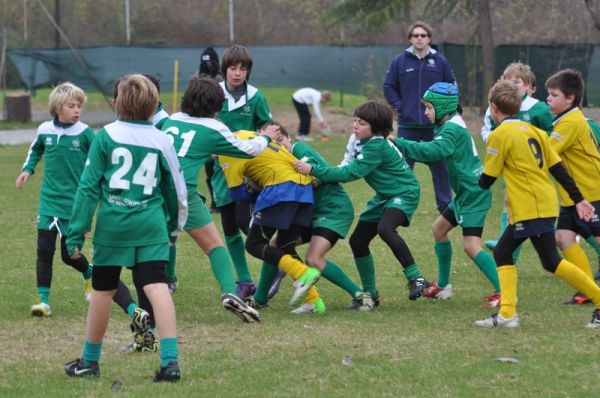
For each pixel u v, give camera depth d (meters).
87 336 15.81
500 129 18.77
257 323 19.97
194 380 15.48
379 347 17.56
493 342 17.78
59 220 21.47
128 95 15.41
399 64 35.25
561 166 19.00
